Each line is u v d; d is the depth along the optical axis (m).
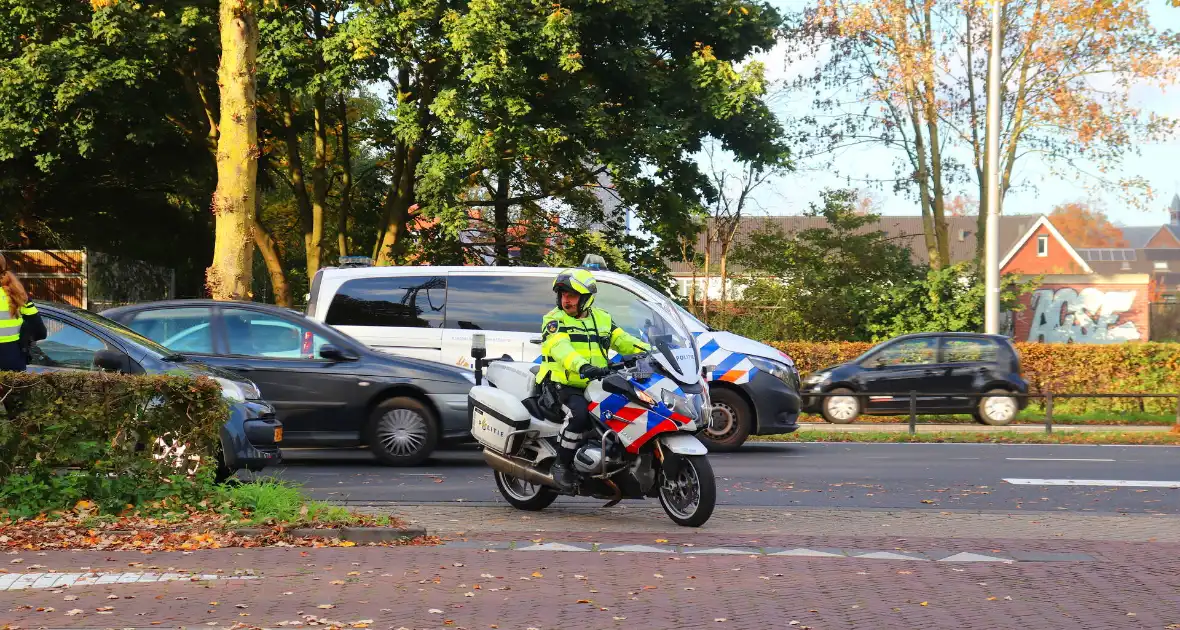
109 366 10.06
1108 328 30.91
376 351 12.89
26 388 8.24
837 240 33.31
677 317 13.81
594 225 29.91
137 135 24.97
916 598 6.27
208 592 6.09
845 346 23.28
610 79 25.92
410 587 6.31
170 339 12.49
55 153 25.62
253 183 17.98
